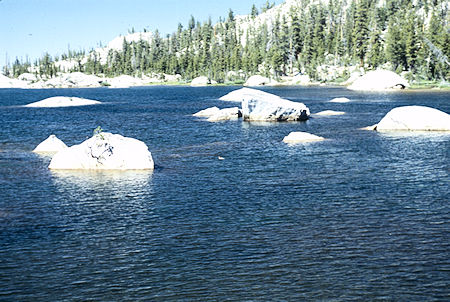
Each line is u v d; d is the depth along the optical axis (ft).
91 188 119.14
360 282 65.51
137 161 141.49
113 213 98.37
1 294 63.82
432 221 90.22
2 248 79.77
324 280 66.28
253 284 65.41
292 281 66.08
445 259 72.54
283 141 194.70
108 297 62.69
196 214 96.73
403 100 391.04
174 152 172.14
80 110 372.38
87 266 72.23
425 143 181.78
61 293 63.98
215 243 80.38
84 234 86.07
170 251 77.36
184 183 123.65
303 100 422.00
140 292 63.82
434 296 61.46
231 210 99.14
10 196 112.68
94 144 141.59
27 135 225.97
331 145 181.88
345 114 297.12
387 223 89.35
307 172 135.54
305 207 100.53
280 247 78.18
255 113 270.46
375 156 158.10
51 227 90.22
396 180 124.16
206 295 62.59
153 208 101.40
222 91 648.79
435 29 627.05
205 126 252.01
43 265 72.79
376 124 231.09
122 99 511.40
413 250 76.13
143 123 272.31
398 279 66.28
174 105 412.98
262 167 143.33
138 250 78.02
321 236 82.84
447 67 582.35
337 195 109.91
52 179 129.29
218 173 135.64
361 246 78.07
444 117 216.95
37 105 424.05
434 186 117.29
